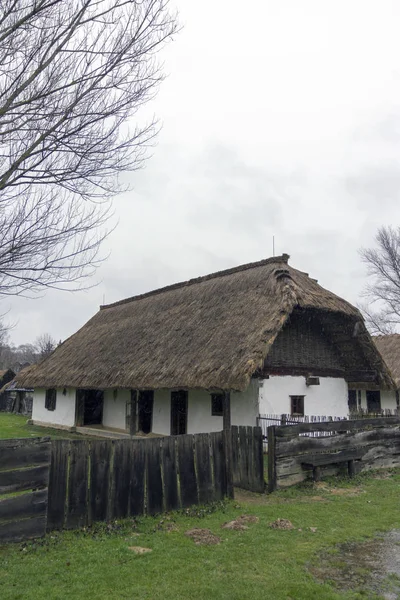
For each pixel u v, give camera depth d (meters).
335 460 9.23
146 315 19.44
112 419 18.42
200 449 7.31
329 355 14.88
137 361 14.91
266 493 8.12
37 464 5.56
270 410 12.54
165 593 4.30
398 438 10.82
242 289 14.88
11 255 5.18
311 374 14.02
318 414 14.00
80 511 5.91
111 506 6.21
